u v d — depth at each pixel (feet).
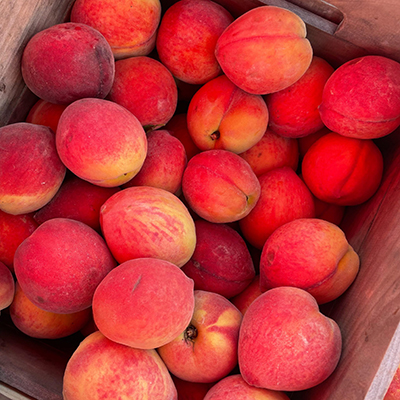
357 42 2.23
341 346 2.01
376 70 2.15
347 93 2.17
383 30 2.18
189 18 2.26
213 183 2.21
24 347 2.21
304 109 2.31
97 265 2.04
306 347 1.95
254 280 2.33
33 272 2.00
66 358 2.25
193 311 2.08
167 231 2.05
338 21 2.24
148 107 2.26
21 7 2.10
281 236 2.15
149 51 2.36
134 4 2.20
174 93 2.33
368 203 2.30
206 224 2.30
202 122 2.29
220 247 2.26
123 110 2.11
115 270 1.98
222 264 2.25
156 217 2.04
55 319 2.20
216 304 2.10
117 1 2.19
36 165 2.07
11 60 2.15
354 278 2.12
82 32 2.13
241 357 2.01
